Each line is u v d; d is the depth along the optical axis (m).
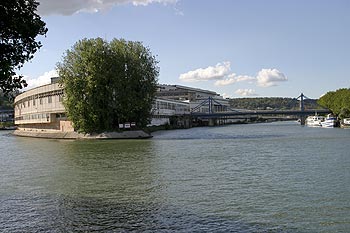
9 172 39.50
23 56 18.27
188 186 29.66
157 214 21.81
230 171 36.69
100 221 20.70
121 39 99.75
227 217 20.94
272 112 187.38
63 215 22.06
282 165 40.59
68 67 93.12
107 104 93.44
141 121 101.62
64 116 116.62
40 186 31.22
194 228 19.16
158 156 50.81
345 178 32.31
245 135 101.44
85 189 29.53
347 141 73.62
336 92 175.00
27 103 142.75
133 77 96.75
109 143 78.75
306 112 183.88
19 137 129.62
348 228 19.06
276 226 19.39
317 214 21.39
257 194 26.47
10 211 23.20
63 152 60.91
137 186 30.16
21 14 17.78
